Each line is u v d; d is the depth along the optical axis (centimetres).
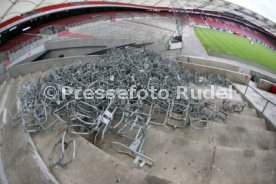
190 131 461
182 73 838
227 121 572
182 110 494
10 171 339
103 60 702
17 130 417
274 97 1065
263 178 350
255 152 386
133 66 625
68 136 381
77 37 1584
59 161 327
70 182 310
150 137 399
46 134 394
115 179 309
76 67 613
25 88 562
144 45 1784
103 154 343
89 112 425
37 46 1300
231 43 2805
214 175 346
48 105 440
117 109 441
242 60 2111
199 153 376
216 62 1323
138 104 470
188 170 350
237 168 360
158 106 486
